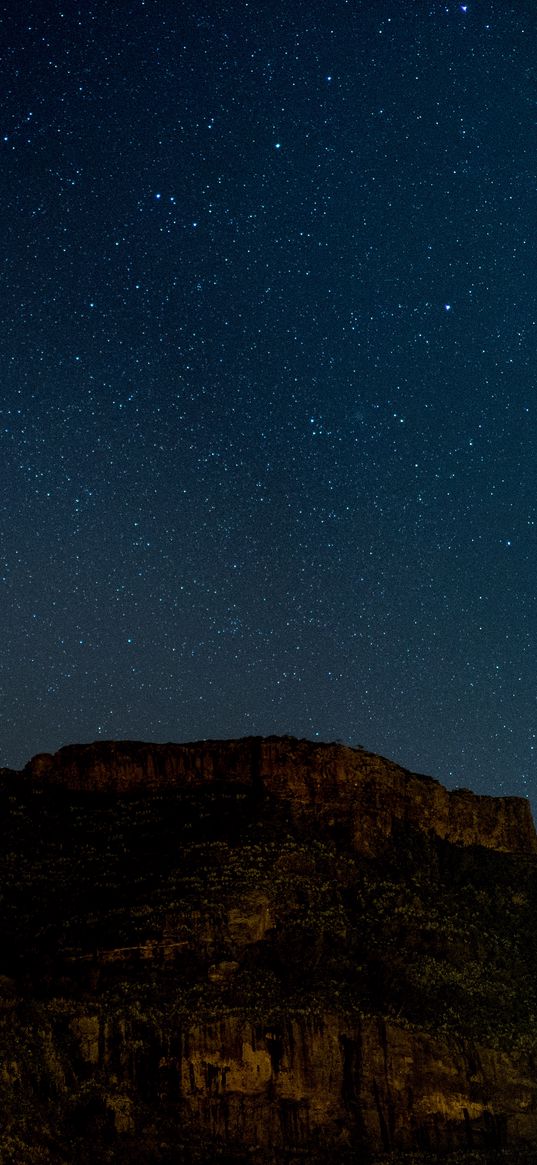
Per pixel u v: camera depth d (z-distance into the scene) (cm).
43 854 10138
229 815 10581
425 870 11088
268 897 9500
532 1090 9088
